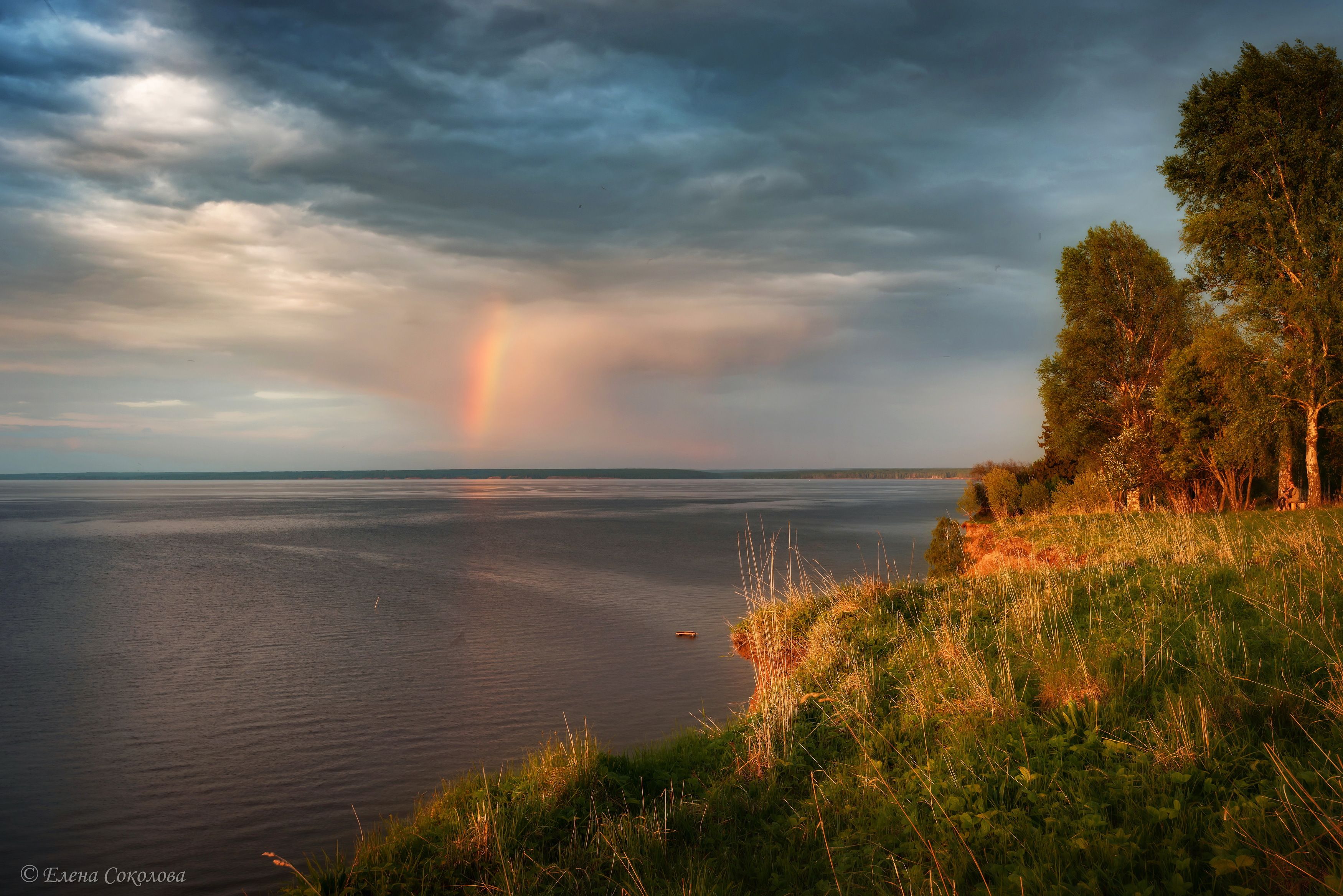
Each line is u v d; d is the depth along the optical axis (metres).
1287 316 27.34
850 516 90.81
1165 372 32.84
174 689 18.70
